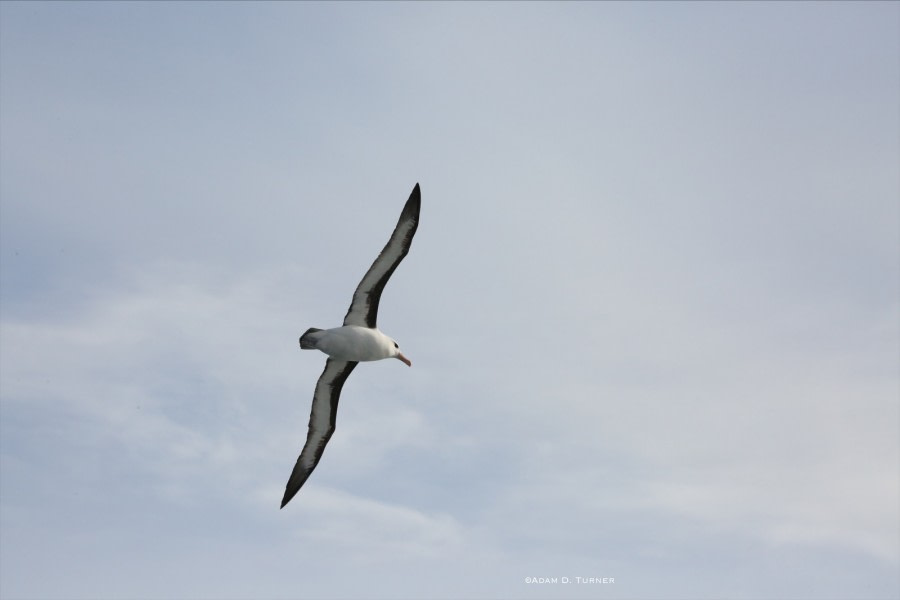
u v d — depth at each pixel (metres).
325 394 21.52
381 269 19.66
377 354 19.81
